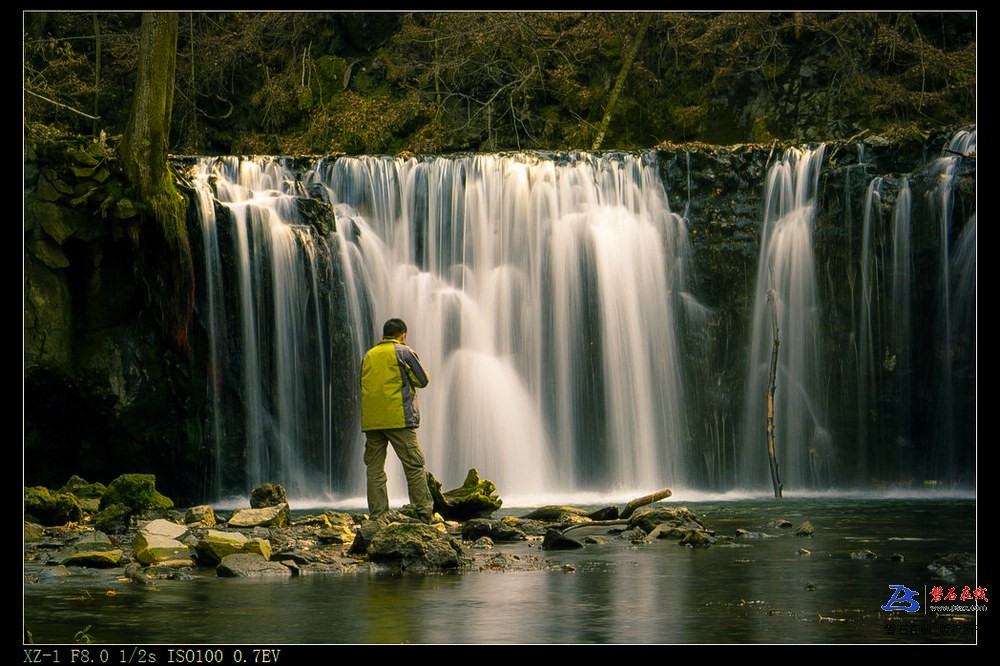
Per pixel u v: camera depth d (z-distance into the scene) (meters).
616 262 21.77
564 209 21.78
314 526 11.70
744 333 22.22
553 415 21.20
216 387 18.91
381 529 9.10
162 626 5.76
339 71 30.84
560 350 21.41
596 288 21.64
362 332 20.91
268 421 19.30
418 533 8.54
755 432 21.92
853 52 28.53
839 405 21.70
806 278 22.08
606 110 29.30
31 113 25.91
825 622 5.73
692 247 22.34
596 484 21.20
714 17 29.88
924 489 20.72
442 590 7.02
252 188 21.52
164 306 18.36
